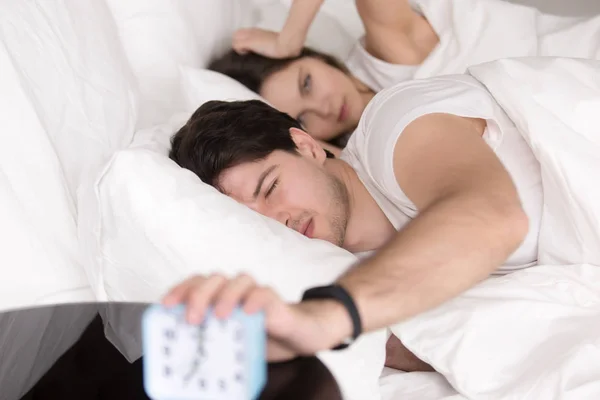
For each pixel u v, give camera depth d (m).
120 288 0.90
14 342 0.63
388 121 1.00
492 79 1.05
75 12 1.14
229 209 0.90
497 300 0.91
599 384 0.79
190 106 1.39
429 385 0.92
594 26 1.50
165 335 0.47
